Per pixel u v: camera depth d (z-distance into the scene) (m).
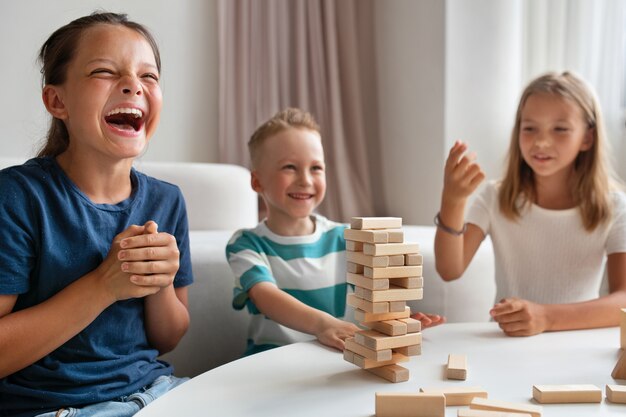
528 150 1.21
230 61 2.35
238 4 2.36
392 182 2.37
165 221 0.93
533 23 2.01
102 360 0.83
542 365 0.67
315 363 0.68
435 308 1.33
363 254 0.64
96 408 0.76
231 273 1.19
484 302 1.39
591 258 1.22
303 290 1.11
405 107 2.26
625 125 1.79
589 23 1.84
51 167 0.84
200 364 1.15
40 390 0.77
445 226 1.07
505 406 0.51
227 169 1.97
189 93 2.40
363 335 0.63
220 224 1.92
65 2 2.15
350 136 2.47
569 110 1.18
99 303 0.75
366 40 2.48
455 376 0.62
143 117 0.85
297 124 1.18
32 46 2.10
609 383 0.61
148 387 0.85
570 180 1.26
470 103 2.04
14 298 0.77
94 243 0.82
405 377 0.61
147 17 2.30
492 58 2.03
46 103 0.86
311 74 2.41
